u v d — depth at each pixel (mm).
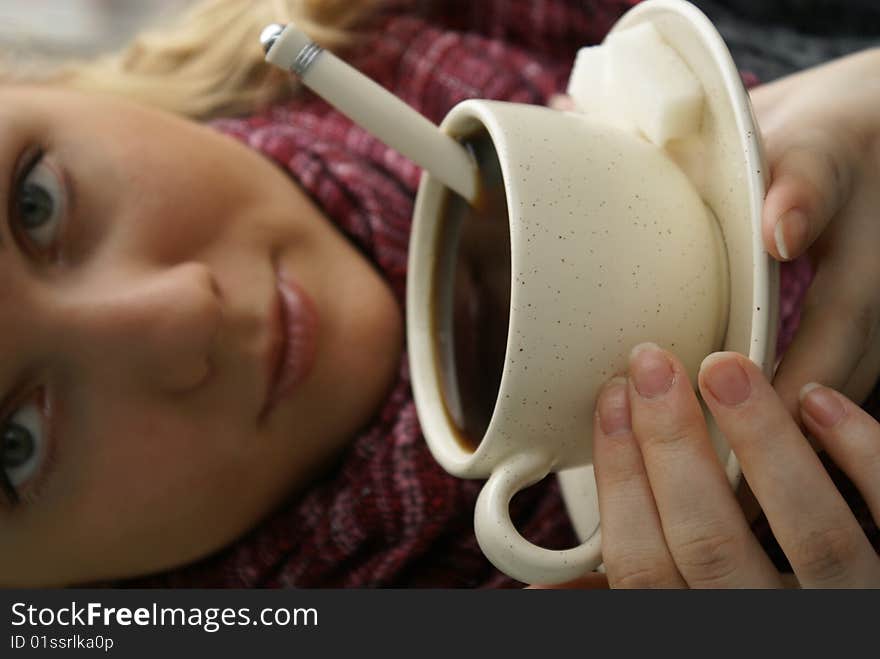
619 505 414
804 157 430
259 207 617
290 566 684
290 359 575
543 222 369
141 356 518
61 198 555
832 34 895
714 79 393
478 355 487
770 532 538
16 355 500
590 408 402
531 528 650
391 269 666
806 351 444
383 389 635
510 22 846
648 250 388
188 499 582
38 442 536
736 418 383
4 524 557
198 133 640
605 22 826
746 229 386
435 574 685
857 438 406
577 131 401
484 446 397
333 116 814
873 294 447
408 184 721
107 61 981
